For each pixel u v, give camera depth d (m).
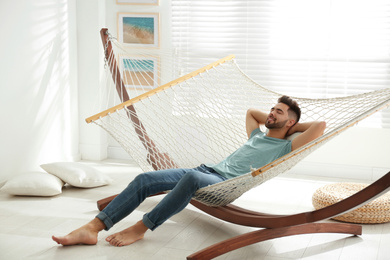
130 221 3.46
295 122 3.25
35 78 4.50
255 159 3.21
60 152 4.93
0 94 4.13
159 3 4.99
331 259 2.87
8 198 3.92
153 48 5.05
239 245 2.87
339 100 3.32
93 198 3.96
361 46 4.54
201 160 4.95
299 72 4.71
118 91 4.16
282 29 4.71
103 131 5.26
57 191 3.96
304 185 4.39
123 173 4.75
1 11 4.07
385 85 4.52
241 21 4.79
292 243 3.10
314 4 4.61
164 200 2.97
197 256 2.74
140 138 3.76
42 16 4.54
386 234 3.25
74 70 5.05
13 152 4.31
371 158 4.62
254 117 3.53
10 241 3.08
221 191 2.95
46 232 3.23
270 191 4.20
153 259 2.85
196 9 4.88
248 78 3.83
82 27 5.03
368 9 4.48
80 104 5.16
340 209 2.70
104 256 2.87
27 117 4.44
